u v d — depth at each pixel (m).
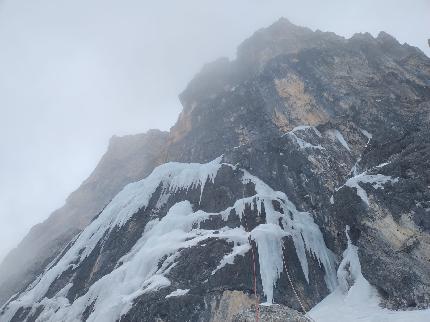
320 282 15.92
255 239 16.16
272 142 22.08
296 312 11.59
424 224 13.09
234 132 27.14
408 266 12.86
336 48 28.09
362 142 20.72
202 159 27.36
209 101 34.00
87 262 20.64
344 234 16.66
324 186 19.11
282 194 19.36
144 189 22.89
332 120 22.50
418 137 16.08
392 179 14.73
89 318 15.81
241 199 18.94
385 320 11.65
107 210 23.41
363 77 24.62
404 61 26.17
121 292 16.22
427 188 13.64
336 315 13.26
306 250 16.83
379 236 14.05
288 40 34.81
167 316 14.27
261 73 29.48
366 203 14.88
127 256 18.94
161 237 18.34
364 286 14.12
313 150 20.84
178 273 15.79
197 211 19.86
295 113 24.39
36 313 18.70
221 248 16.30
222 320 13.91
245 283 14.91
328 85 24.45
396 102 21.53
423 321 10.80
